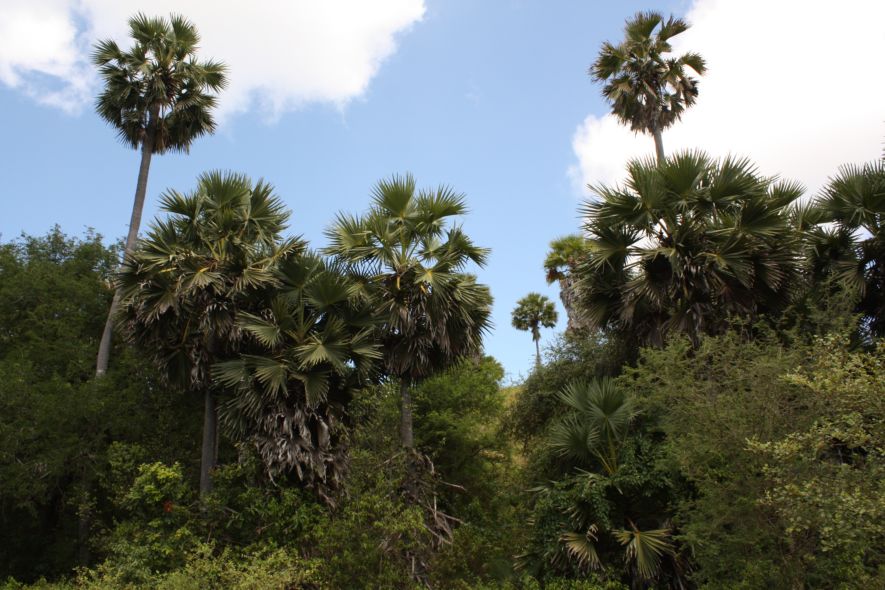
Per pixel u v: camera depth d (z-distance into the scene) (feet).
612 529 32.83
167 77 59.67
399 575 34.81
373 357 41.34
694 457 27.50
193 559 34.88
